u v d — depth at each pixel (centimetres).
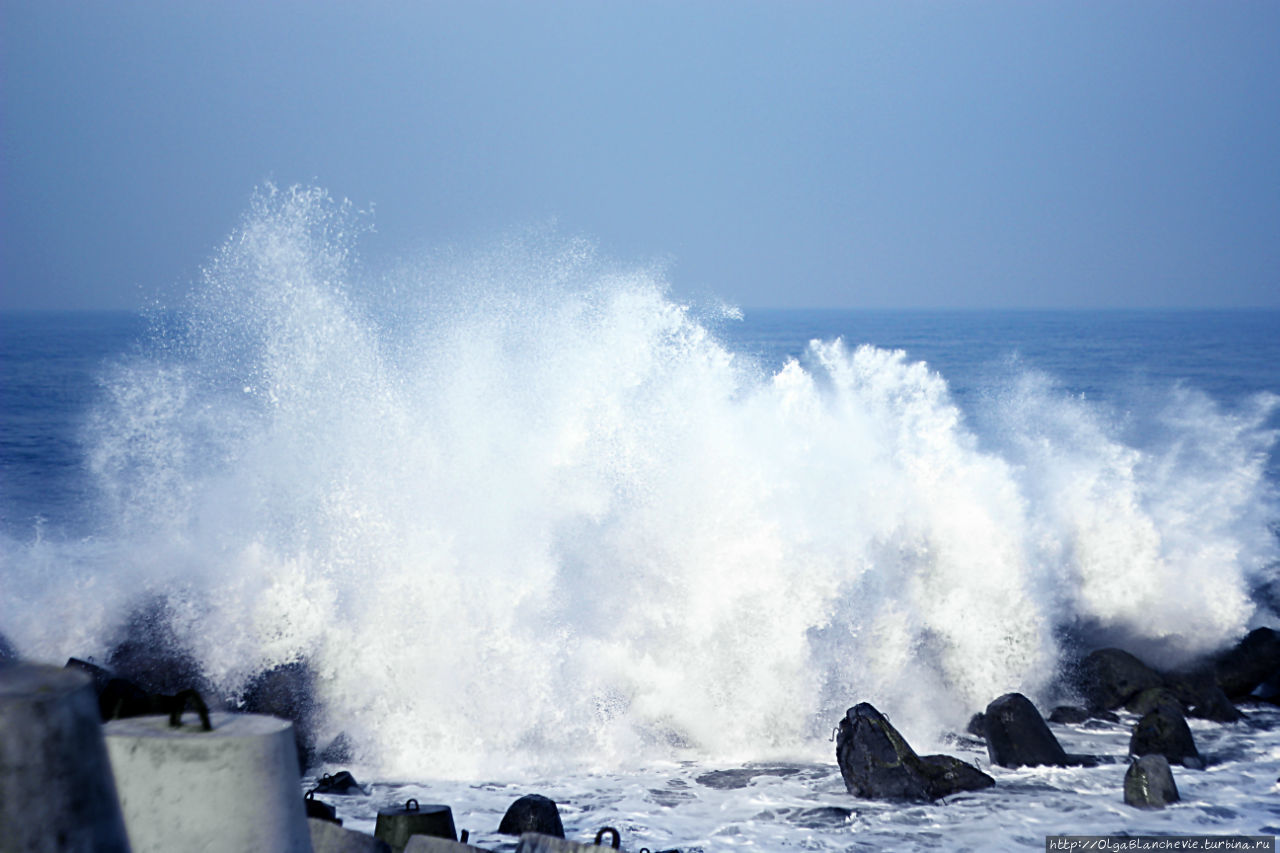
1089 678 3681
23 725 818
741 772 2988
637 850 2350
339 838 1528
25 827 812
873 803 2681
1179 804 2647
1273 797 2708
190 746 1053
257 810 1062
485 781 2905
